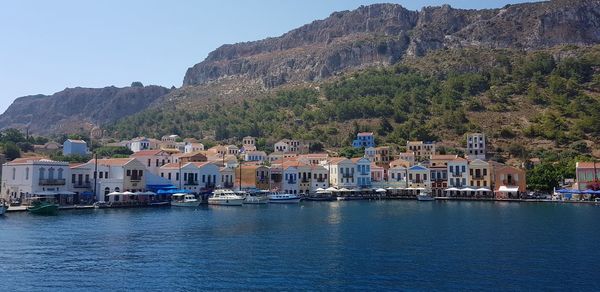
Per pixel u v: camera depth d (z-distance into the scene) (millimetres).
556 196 165375
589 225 92625
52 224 94062
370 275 52750
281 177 183250
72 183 133875
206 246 70000
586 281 50281
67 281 50469
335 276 52312
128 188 140125
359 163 193125
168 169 157250
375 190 188750
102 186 137875
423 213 121250
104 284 49375
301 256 62594
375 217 110812
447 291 47062
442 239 75875
